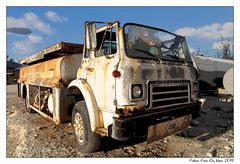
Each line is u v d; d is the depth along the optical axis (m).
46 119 6.90
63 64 5.12
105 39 3.90
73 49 5.54
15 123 6.60
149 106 3.45
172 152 4.03
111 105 3.41
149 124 3.46
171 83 3.83
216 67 12.82
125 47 3.51
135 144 4.46
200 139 4.77
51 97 5.84
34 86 7.52
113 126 3.25
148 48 3.89
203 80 12.09
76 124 4.22
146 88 3.46
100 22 3.63
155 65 3.72
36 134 5.23
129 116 3.27
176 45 4.54
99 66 3.77
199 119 6.65
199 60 12.47
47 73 5.95
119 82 3.27
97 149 3.90
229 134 5.10
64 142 4.64
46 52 6.23
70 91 4.39
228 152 3.98
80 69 4.35
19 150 4.36
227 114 7.45
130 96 3.26
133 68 3.36
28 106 7.96
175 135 5.02
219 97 11.55
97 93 3.73
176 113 3.92
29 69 8.16
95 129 3.61
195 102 4.43
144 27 3.94
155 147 4.29
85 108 3.90
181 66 4.24
